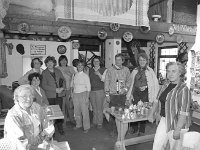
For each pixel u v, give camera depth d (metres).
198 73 5.41
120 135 3.19
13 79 5.16
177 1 5.62
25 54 5.25
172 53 6.63
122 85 3.97
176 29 5.60
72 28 4.52
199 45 5.57
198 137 2.12
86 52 6.56
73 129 4.38
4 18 3.89
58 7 4.21
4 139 1.63
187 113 2.18
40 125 1.95
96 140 3.80
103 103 4.45
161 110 2.48
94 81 4.40
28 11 4.06
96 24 4.73
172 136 2.33
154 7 6.17
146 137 3.30
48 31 4.29
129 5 4.86
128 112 3.21
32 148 1.76
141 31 5.19
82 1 4.38
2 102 3.44
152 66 7.39
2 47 4.48
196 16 5.81
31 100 1.82
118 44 5.65
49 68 3.91
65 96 4.34
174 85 2.35
